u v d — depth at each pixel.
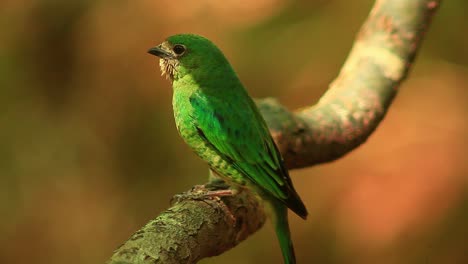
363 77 7.62
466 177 11.32
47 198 13.47
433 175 11.39
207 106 7.14
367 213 11.44
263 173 6.76
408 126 11.91
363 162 11.78
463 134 11.72
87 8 13.64
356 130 7.42
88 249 13.29
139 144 13.37
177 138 13.09
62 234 13.37
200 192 6.25
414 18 7.74
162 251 5.18
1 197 13.37
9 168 13.47
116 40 13.41
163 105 13.27
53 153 13.64
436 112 11.97
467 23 12.16
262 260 12.03
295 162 7.35
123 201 13.35
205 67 7.27
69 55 13.77
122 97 13.47
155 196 13.17
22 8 13.84
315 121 7.33
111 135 13.52
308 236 11.80
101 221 13.37
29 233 13.35
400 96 12.15
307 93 12.53
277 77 12.55
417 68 12.27
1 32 13.83
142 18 13.27
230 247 6.23
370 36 7.84
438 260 11.09
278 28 12.61
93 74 13.62
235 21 12.77
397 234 11.24
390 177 11.53
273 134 7.14
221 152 7.05
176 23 13.07
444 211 11.18
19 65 13.84
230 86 7.25
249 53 12.58
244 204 6.54
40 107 13.80
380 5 7.89
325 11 12.55
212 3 12.91
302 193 11.95
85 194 13.49
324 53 12.46
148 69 13.30
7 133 13.61
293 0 12.66
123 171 13.41
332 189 11.81
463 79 12.16
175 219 5.55
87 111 13.64
